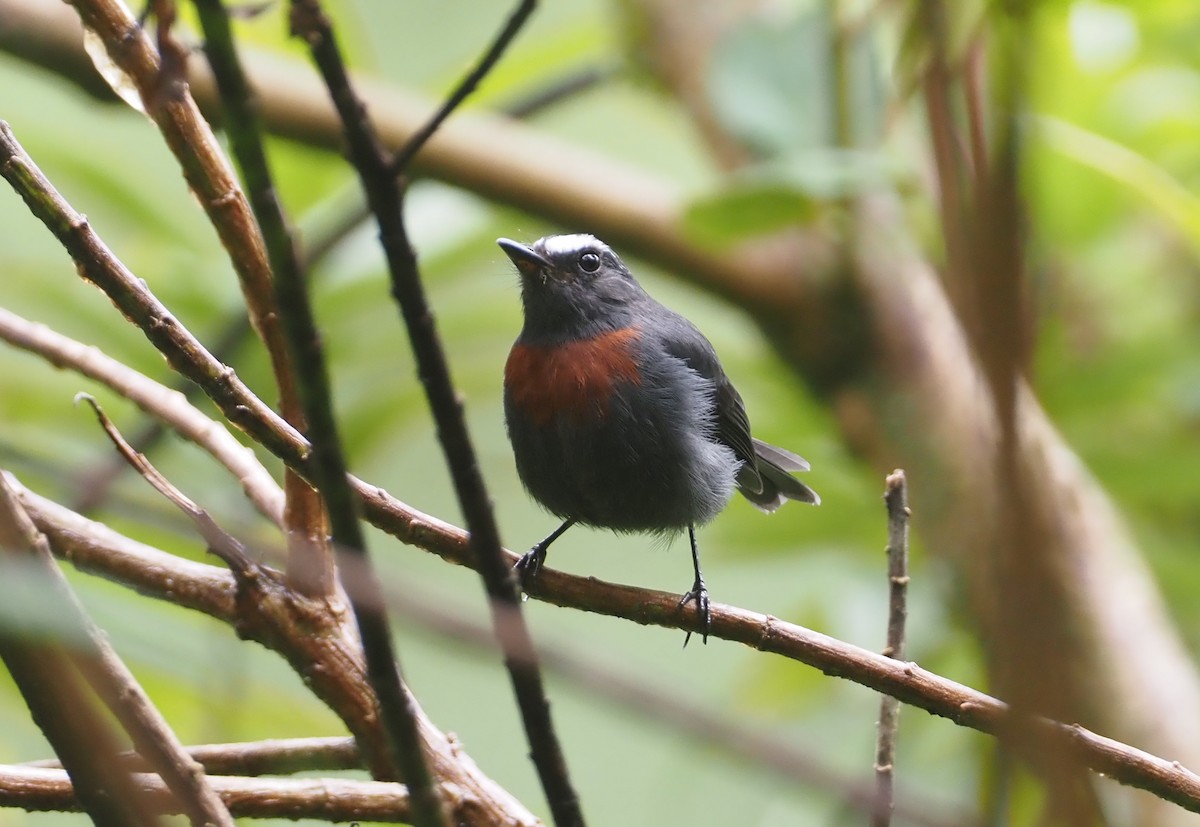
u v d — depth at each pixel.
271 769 5.98
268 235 3.55
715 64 10.50
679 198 10.61
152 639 5.02
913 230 10.55
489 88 12.51
